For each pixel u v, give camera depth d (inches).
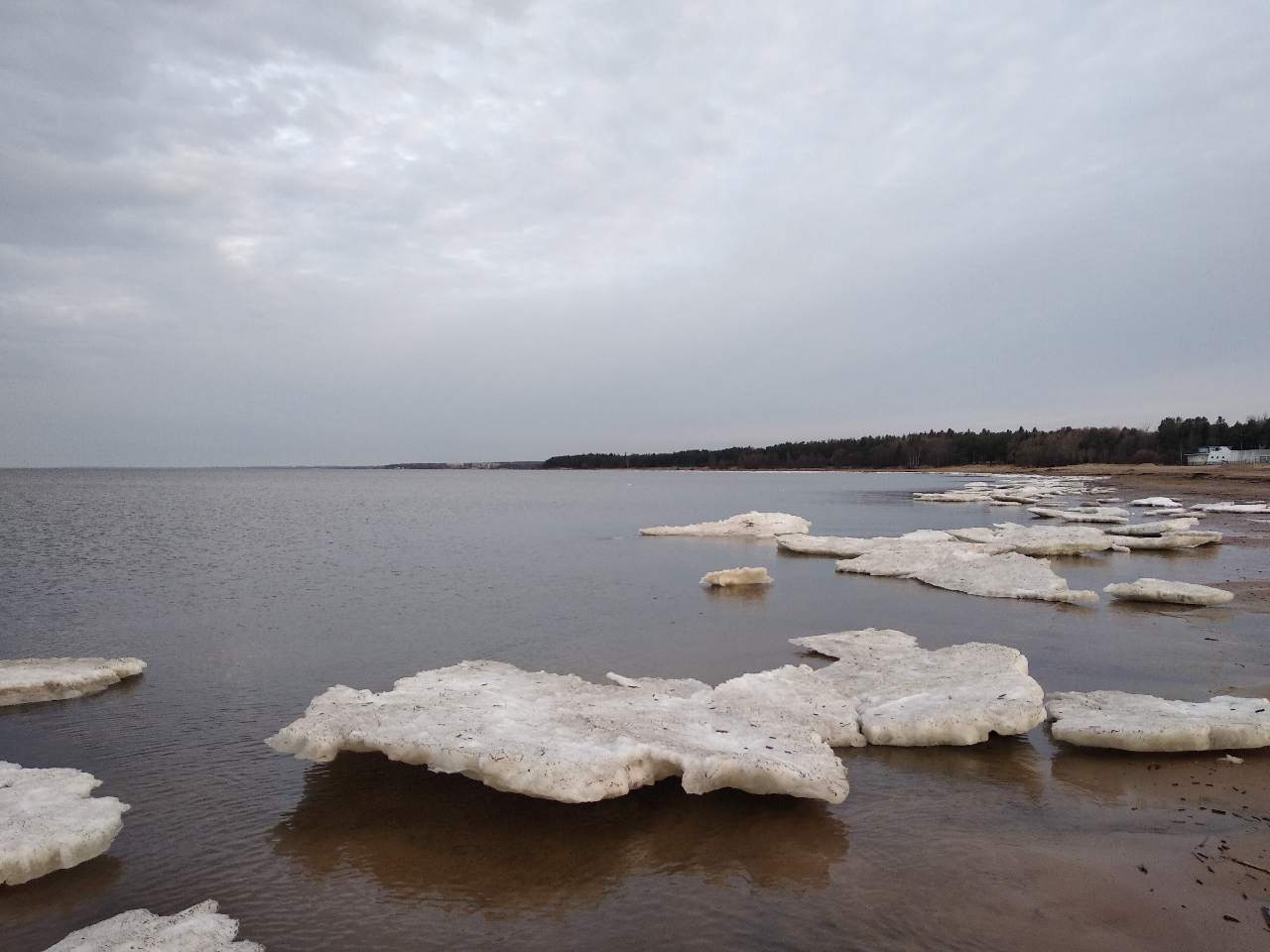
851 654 544.7
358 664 554.3
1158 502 2038.6
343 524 1894.7
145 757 378.9
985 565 919.0
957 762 360.2
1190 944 220.7
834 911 241.6
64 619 719.1
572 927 237.5
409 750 324.8
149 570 1043.9
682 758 318.7
